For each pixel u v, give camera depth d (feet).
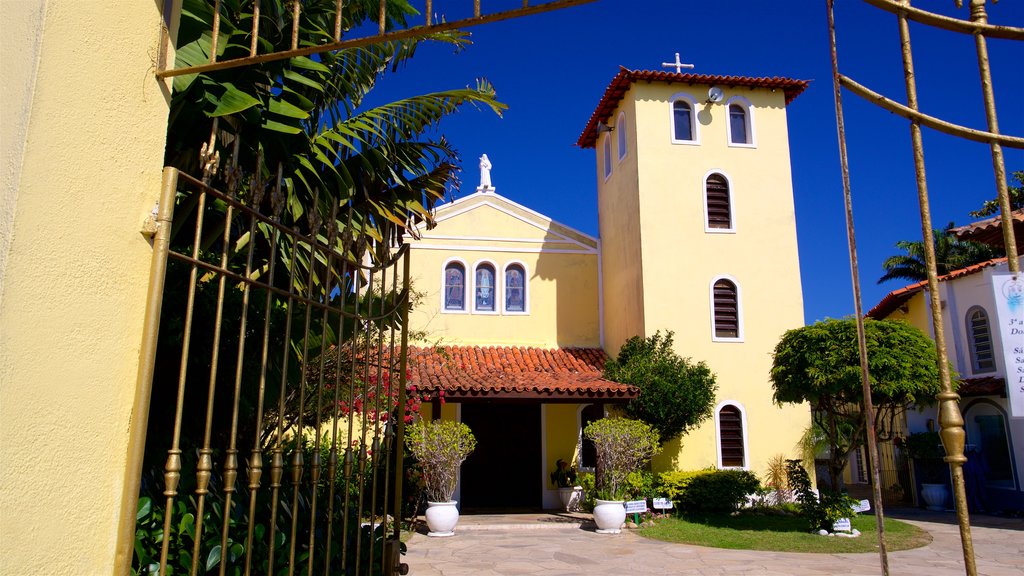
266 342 10.78
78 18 8.30
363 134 22.22
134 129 9.15
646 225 61.31
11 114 7.52
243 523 12.01
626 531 48.06
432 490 48.14
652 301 59.88
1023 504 56.54
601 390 53.52
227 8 18.95
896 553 39.65
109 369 8.48
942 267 98.68
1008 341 8.46
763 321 60.75
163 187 9.46
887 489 75.87
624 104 67.41
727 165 63.87
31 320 7.38
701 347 59.57
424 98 22.44
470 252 68.69
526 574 33.86
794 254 62.49
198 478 9.50
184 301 17.57
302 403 11.73
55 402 7.64
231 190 10.11
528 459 62.95
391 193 21.93
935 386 41.37
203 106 17.06
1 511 6.94
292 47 9.51
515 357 64.18
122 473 8.63
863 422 47.19
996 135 8.66
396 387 42.01
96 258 8.35
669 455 57.16
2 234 7.15
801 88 65.57
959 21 8.86
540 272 69.67
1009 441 58.80
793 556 38.70
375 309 23.91
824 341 43.96
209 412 9.68
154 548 10.62
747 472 55.01
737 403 58.85
